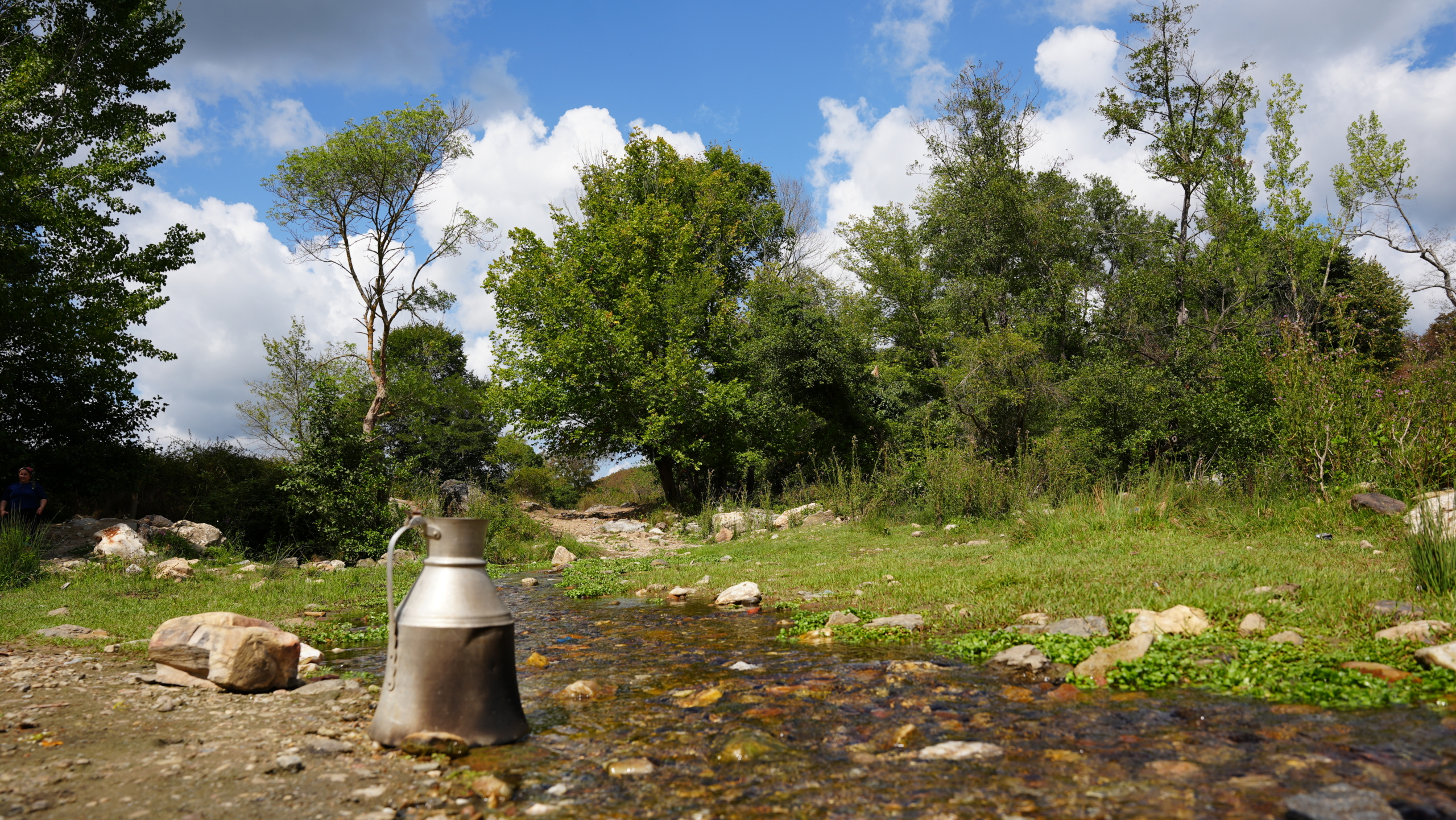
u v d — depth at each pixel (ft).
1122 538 37.81
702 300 103.35
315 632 26.66
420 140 86.94
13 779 11.19
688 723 14.52
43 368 58.75
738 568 41.47
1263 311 94.94
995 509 54.65
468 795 10.91
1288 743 11.58
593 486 140.77
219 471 67.21
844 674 17.88
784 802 10.34
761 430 98.27
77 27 74.64
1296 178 93.50
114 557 41.91
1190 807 9.42
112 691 16.94
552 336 97.81
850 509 65.26
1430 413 38.09
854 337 103.45
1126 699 14.51
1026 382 78.95
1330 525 34.40
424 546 56.54
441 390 135.23
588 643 23.81
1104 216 143.13
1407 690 13.75
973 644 19.63
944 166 113.91
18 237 60.54
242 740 13.33
